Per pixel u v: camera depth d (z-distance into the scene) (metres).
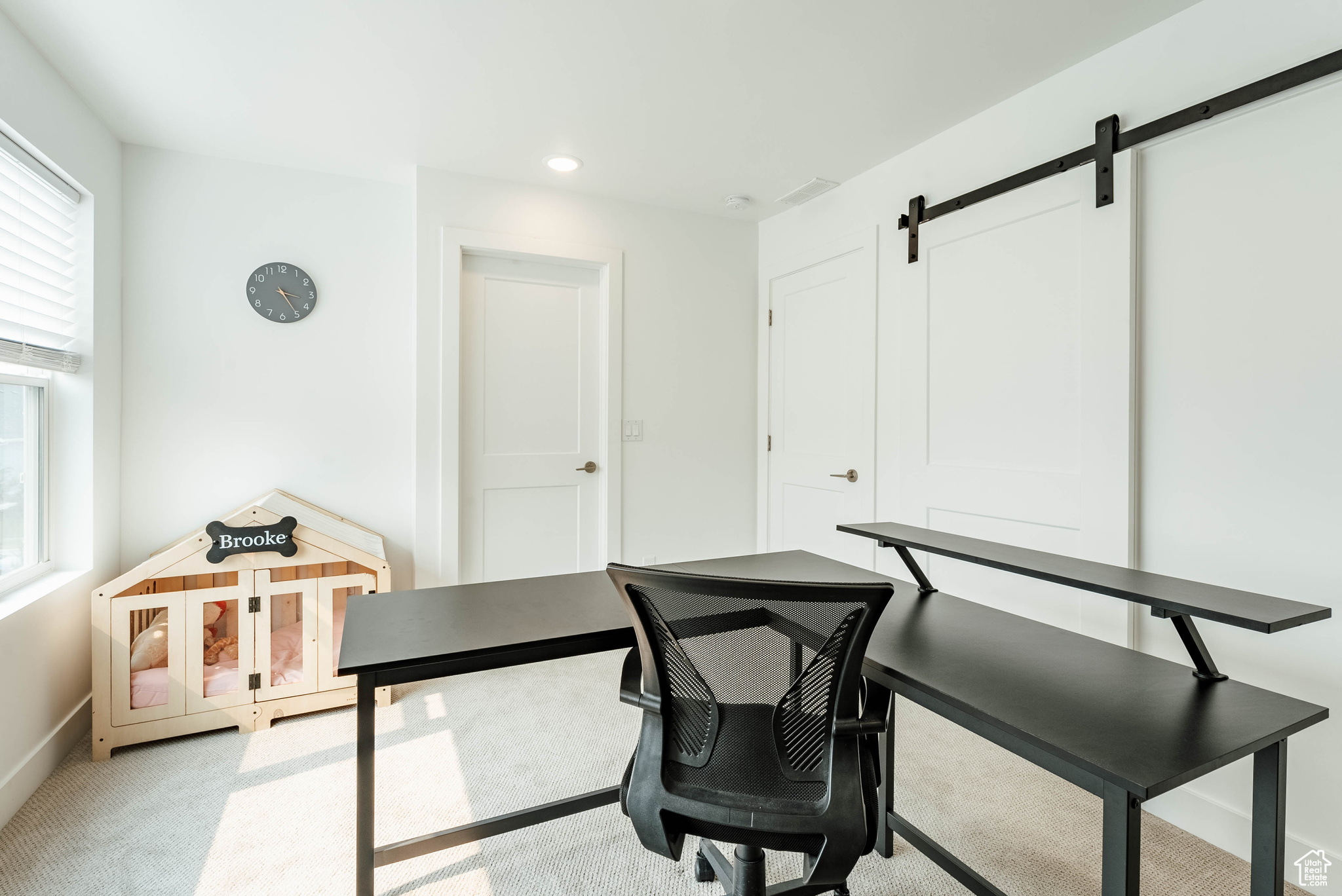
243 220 2.87
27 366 2.07
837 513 3.23
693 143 2.74
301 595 2.44
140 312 2.69
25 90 1.92
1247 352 1.74
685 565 2.12
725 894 1.55
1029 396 2.31
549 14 1.88
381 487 3.12
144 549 2.70
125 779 2.05
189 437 2.78
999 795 2.03
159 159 2.72
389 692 2.60
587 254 3.35
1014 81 2.26
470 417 3.21
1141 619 1.99
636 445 3.53
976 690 1.21
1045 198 2.24
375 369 3.10
